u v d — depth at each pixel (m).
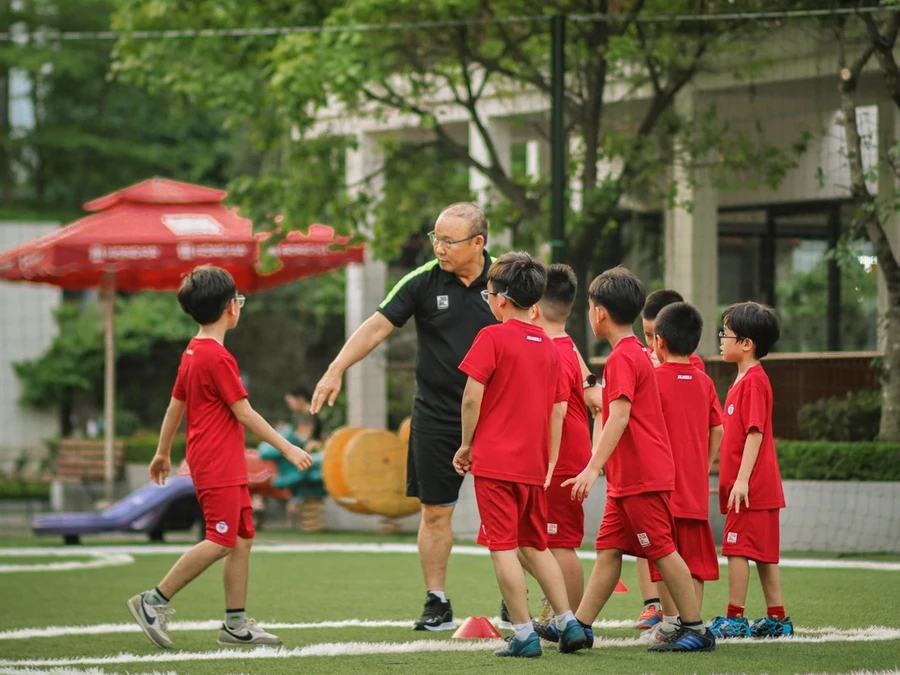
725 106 28.92
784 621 13.20
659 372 13.15
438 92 33.34
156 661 12.14
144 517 27.72
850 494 22.31
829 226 28.66
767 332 13.71
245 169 64.38
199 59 31.31
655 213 30.38
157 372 56.69
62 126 72.81
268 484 30.52
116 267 30.56
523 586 11.95
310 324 59.25
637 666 11.22
